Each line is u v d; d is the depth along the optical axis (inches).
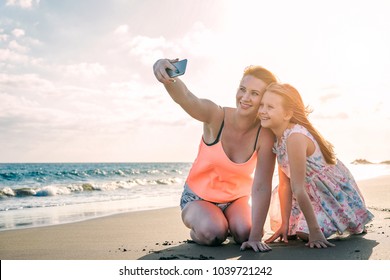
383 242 87.6
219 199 95.0
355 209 93.4
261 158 89.0
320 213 90.2
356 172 618.2
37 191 334.0
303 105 87.0
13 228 138.6
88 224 141.9
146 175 881.5
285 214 91.4
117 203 238.5
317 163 89.0
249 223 90.7
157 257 84.0
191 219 92.4
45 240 112.1
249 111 86.7
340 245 85.5
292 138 84.2
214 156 91.1
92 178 702.5
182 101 83.9
